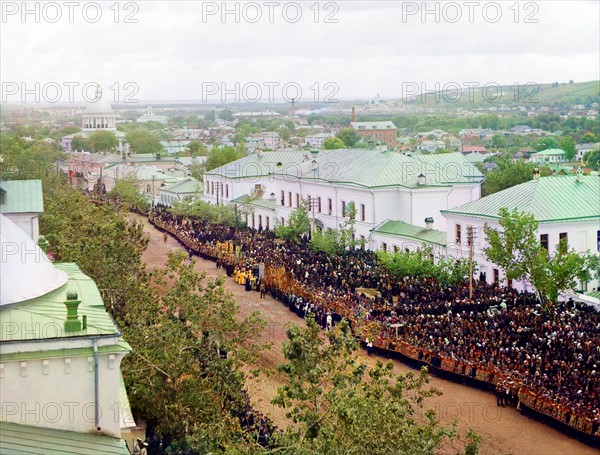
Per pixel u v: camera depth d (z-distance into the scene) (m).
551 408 46.53
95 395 27.58
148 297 50.19
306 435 32.22
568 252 72.56
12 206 59.41
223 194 144.38
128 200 155.25
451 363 54.34
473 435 35.00
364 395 33.66
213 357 42.31
